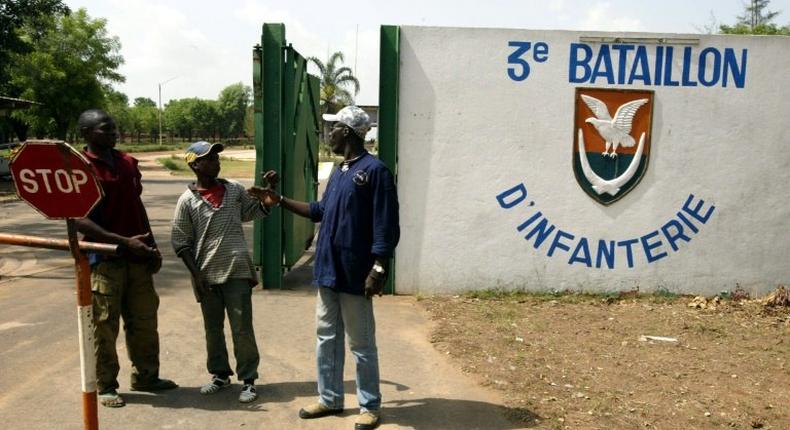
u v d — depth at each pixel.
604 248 7.04
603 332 5.86
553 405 4.26
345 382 4.70
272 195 4.31
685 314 6.48
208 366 4.39
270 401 4.30
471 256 7.05
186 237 4.20
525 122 6.90
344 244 3.80
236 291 4.21
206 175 4.21
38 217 13.64
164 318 6.07
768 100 6.91
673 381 4.71
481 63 6.84
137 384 4.38
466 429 3.92
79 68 31.88
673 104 6.91
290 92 7.04
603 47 6.83
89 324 2.94
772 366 5.07
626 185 6.97
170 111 101.56
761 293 7.14
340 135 3.87
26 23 24.23
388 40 6.80
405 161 6.94
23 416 3.98
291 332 5.74
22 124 33.25
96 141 3.94
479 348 5.36
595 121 6.88
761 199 7.02
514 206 6.99
